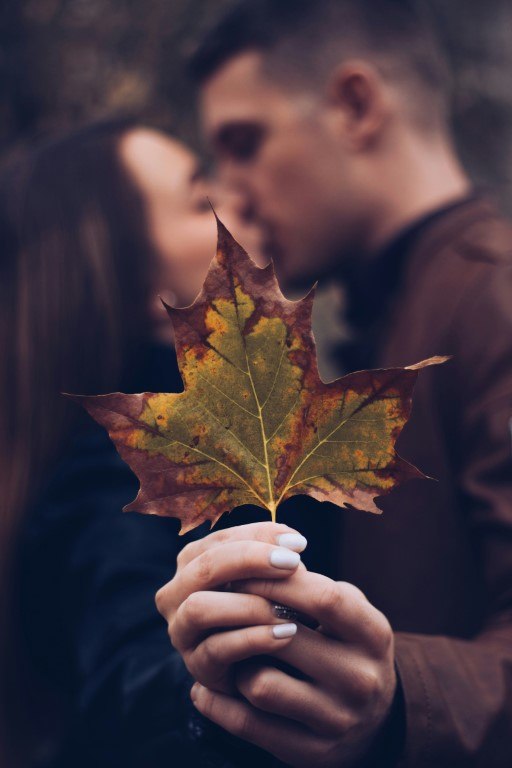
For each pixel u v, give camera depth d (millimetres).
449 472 789
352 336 1083
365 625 516
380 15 1039
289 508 786
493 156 1918
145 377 853
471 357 789
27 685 835
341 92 1020
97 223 873
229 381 507
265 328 506
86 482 779
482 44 1926
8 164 930
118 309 863
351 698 528
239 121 1062
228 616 502
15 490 831
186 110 1772
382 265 934
